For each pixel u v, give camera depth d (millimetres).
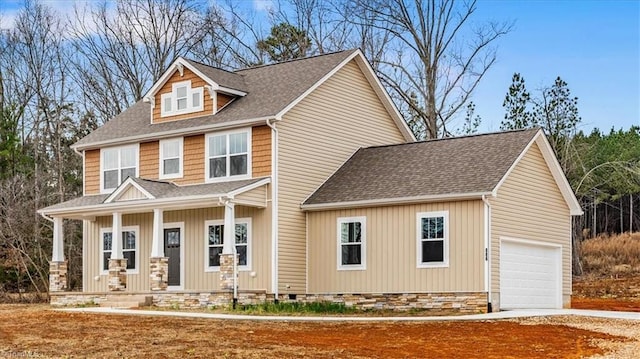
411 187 28031
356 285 28562
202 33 51094
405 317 24281
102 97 49812
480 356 17516
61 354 17406
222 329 21188
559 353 17844
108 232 33031
